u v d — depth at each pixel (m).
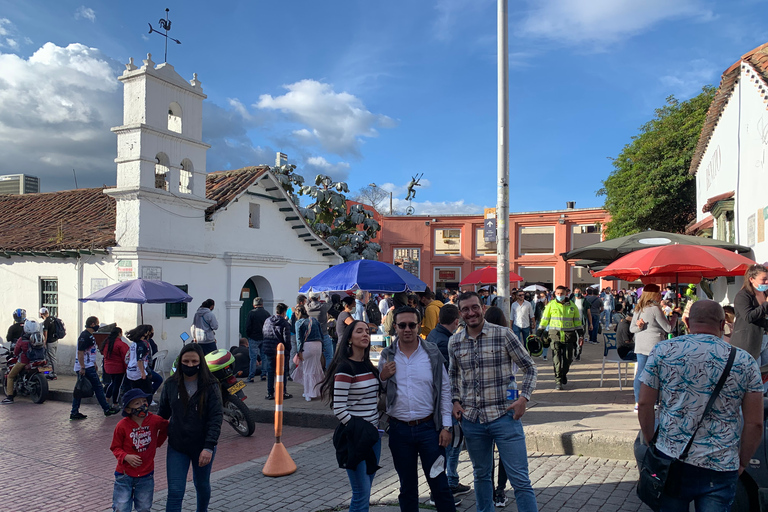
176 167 13.78
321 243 18.81
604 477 5.77
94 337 10.63
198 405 4.65
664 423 3.26
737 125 10.48
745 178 9.88
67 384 12.73
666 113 24.72
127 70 13.34
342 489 5.85
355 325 4.47
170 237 13.51
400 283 8.64
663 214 23.42
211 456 4.58
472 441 4.39
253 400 10.24
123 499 4.46
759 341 5.45
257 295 17.05
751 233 9.51
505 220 9.18
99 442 8.32
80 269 13.91
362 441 4.19
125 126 12.95
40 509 5.66
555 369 9.91
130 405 4.50
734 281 10.39
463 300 4.38
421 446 4.34
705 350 3.20
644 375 3.40
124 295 10.81
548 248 35.41
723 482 3.09
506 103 9.32
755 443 3.10
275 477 6.29
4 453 7.74
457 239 37.25
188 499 5.67
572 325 9.91
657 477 3.22
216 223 15.09
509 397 4.32
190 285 14.02
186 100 14.23
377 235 38.28
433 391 4.39
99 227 14.47
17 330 12.84
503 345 4.36
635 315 7.68
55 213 17.03
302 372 10.26
